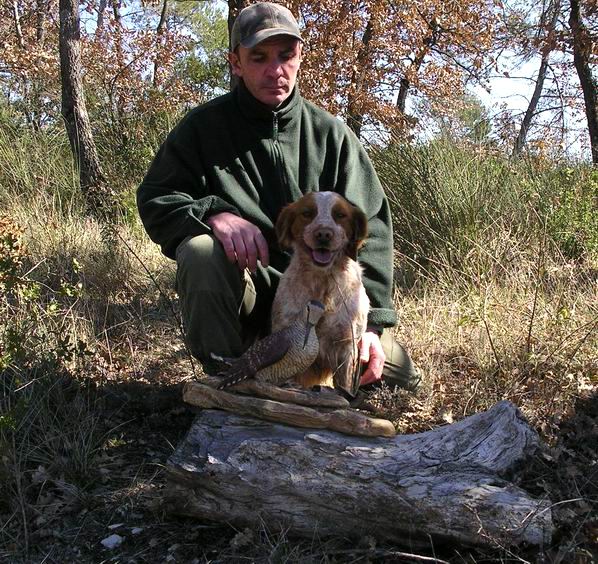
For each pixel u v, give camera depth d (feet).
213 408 8.50
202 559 7.73
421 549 7.59
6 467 9.05
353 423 8.05
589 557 6.98
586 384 11.51
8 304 13.26
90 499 8.89
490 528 7.21
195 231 9.81
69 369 12.11
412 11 37.32
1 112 28.27
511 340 12.89
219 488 7.97
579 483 8.65
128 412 11.34
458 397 11.60
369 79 37.40
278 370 8.54
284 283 10.09
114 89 34.81
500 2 42.09
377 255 11.14
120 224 22.00
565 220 19.81
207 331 9.71
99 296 16.24
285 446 7.84
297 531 7.91
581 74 38.58
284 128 10.80
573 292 15.56
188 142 10.53
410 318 15.25
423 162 19.98
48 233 19.62
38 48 37.27
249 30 10.13
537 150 24.13
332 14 33.91
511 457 7.88
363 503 7.61
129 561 7.82
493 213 19.60
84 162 25.31
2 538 8.31
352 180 11.18
